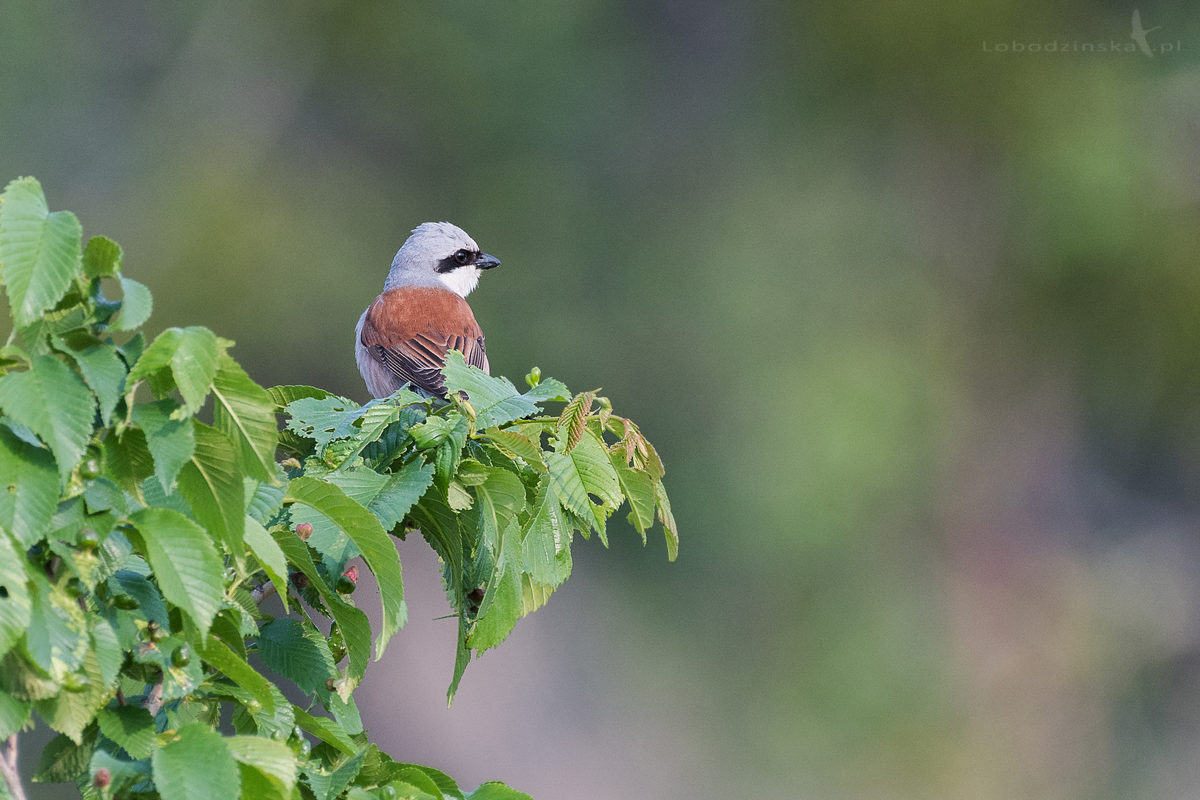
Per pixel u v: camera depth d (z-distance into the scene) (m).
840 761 15.72
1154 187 17.91
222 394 2.45
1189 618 17.56
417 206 17.70
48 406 2.29
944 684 16.25
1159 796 16.97
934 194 18.16
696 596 16.22
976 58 17.95
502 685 16.05
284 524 3.20
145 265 16.66
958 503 17.25
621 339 17.33
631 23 18.55
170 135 17.34
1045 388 18.12
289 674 3.10
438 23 17.83
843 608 16.14
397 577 2.90
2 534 2.26
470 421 3.47
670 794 15.59
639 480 3.65
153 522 2.42
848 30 18.06
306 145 17.69
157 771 2.31
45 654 2.31
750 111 18.45
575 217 17.70
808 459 16.23
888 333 17.53
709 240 17.86
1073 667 17.09
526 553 3.45
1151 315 17.98
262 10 17.86
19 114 17.11
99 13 17.56
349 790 2.84
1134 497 18.23
